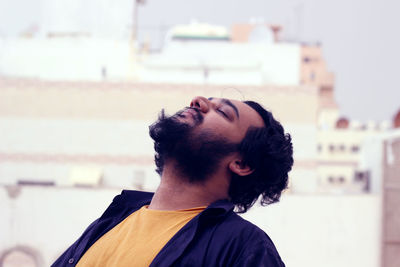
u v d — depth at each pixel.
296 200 18.84
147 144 24.78
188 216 1.80
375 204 18.70
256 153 1.91
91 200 18.91
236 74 27.56
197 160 1.86
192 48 29.22
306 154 25.28
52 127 24.84
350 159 49.97
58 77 28.52
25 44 28.41
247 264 1.66
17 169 24.69
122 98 24.89
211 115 1.91
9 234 18.72
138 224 1.81
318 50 57.75
